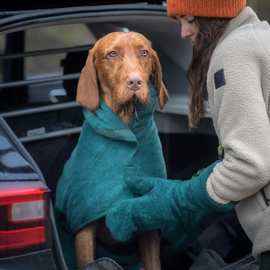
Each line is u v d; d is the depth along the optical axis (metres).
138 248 3.73
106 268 3.17
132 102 3.46
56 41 4.55
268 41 2.96
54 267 2.98
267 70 2.93
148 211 3.26
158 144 3.63
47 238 2.97
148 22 4.36
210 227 4.13
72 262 3.67
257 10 8.97
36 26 3.74
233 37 2.97
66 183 3.59
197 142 4.59
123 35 3.54
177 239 3.62
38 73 4.60
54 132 4.23
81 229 3.52
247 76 2.90
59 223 3.69
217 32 3.08
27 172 2.98
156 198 3.25
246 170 2.87
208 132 4.53
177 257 4.04
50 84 4.61
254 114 2.87
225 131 2.94
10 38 4.43
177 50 4.65
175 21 4.34
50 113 4.32
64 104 4.33
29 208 2.91
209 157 4.55
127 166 3.46
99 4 4.14
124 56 3.50
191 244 3.89
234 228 4.13
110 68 3.51
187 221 3.41
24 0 3.90
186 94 4.66
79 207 3.49
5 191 2.88
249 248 4.09
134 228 3.32
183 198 3.16
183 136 4.64
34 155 4.19
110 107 3.53
